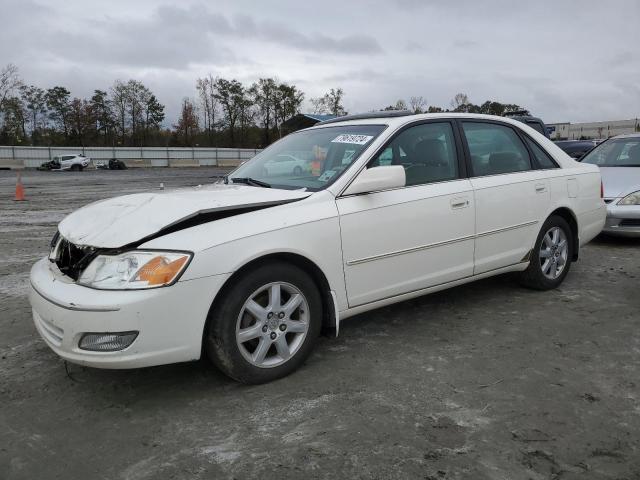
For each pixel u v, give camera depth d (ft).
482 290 16.67
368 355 11.98
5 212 40.93
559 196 16.08
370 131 13.06
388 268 12.21
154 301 9.16
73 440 8.83
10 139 246.68
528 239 15.37
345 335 13.20
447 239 13.21
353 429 8.98
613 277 18.25
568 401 9.86
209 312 9.97
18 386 10.75
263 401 9.98
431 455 8.25
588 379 10.73
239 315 10.11
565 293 16.35
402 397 10.06
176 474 7.89
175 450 8.50
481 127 14.90
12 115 245.86
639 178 24.11
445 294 16.34
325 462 8.11
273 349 10.96
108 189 67.77
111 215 10.60
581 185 16.90
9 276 19.45
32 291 10.47
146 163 186.19
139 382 10.85
